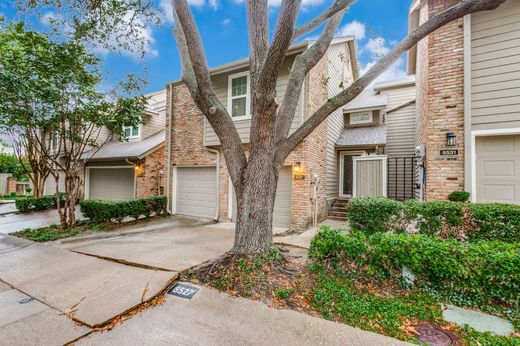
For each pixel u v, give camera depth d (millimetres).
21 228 7562
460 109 5441
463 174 5352
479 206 4324
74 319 2775
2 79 5547
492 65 5195
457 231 4324
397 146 10977
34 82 6008
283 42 3174
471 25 5406
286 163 7516
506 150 5113
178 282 3602
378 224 4809
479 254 3004
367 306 2895
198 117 9305
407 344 2285
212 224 8156
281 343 2338
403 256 3322
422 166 6723
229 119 4066
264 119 3783
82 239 6180
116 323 2699
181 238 6195
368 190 7875
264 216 3938
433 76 5742
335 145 10031
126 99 7590
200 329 2566
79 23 5168
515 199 5000
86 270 4113
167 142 10023
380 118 11242
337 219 8867
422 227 4535
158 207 9469
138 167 10383
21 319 2787
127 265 4273
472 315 2781
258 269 3566
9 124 6789
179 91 9852
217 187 8758
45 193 15320
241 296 3146
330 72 9422
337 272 3678
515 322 2645
